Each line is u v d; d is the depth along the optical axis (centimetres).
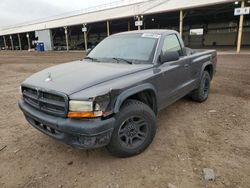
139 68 340
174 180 275
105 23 3547
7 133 420
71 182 278
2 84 916
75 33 5759
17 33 5694
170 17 3216
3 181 283
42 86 296
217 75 959
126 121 312
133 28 4400
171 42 436
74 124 263
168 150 343
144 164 309
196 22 4266
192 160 315
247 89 697
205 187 261
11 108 574
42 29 4581
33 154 344
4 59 2414
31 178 288
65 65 396
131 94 302
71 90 270
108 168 303
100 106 265
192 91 548
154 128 346
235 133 394
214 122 444
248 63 1318
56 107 282
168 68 390
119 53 406
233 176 278
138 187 265
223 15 3256
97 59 414
